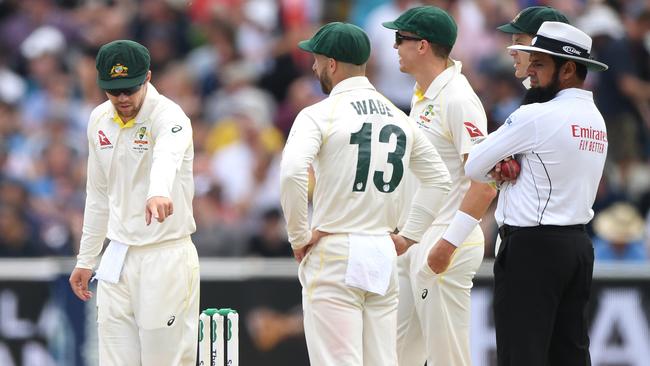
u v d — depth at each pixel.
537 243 21.86
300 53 50.28
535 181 21.86
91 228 23.45
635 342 34.34
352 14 51.66
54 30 51.62
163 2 51.78
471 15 49.81
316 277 22.38
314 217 22.64
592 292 34.53
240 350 34.88
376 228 22.44
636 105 46.44
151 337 22.77
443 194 23.11
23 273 35.72
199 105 49.06
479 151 22.11
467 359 25.17
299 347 34.88
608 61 46.31
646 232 42.28
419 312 25.08
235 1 52.06
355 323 22.39
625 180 44.69
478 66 46.94
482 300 34.25
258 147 45.88
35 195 43.44
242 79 49.31
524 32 23.73
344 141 22.09
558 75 22.06
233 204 44.09
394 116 22.62
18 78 50.69
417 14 24.42
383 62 46.66
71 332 35.53
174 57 51.38
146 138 22.58
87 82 49.19
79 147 46.00
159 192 21.23
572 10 51.12
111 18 51.69
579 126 21.80
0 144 46.00
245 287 34.94
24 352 35.69
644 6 48.50
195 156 46.34
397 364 23.48
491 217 38.69
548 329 22.02
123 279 22.84
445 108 24.34
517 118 21.83
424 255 24.78
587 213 22.11
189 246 23.14
